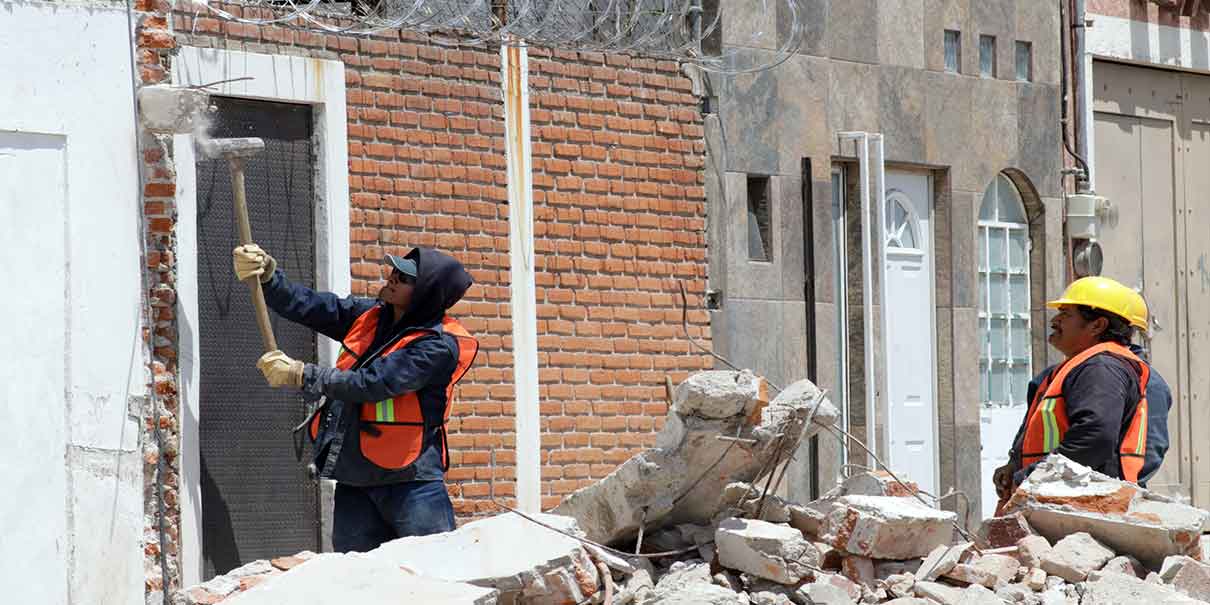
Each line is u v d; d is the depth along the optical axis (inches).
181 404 641.0
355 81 732.0
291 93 704.4
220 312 676.1
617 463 827.4
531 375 793.6
